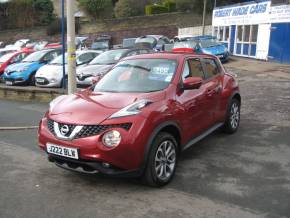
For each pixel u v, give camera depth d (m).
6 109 10.84
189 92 5.84
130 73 6.09
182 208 4.48
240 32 25.92
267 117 9.00
